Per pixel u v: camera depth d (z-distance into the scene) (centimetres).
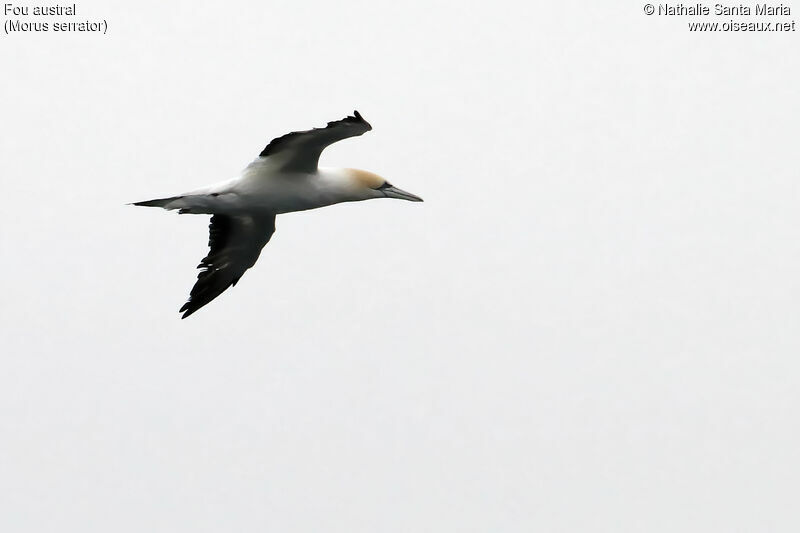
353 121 1839
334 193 2094
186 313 2278
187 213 2078
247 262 2292
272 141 1938
